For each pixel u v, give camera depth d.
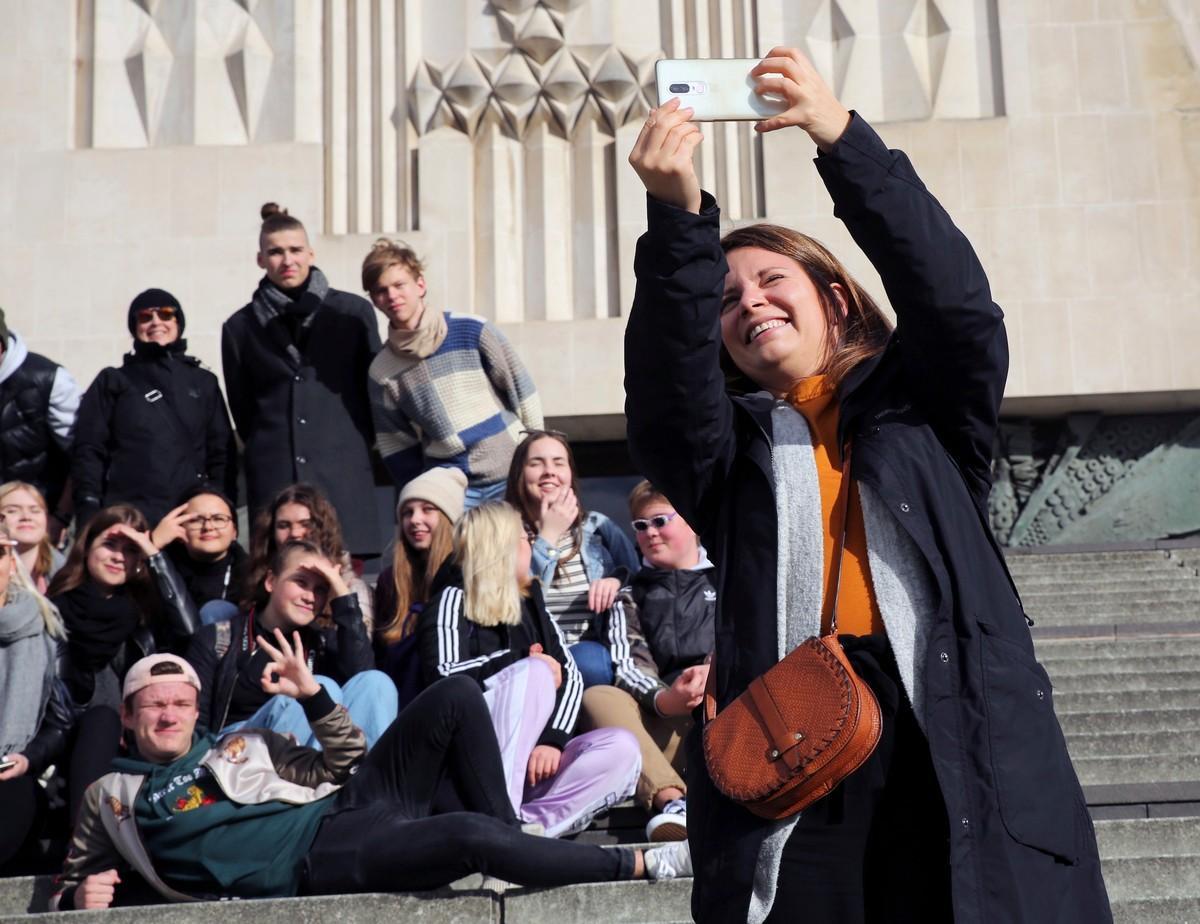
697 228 2.31
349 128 11.55
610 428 11.41
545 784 5.23
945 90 11.44
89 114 11.59
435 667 5.50
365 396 7.70
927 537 2.26
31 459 7.82
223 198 11.33
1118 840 4.61
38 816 5.22
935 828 2.17
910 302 2.29
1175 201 11.12
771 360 2.49
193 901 4.50
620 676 5.66
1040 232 11.14
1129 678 6.38
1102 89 11.28
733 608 2.37
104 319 11.23
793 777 2.15
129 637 6.01
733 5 11.52
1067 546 9.80
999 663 2.19
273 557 6.04
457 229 11.29
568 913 4.37
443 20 11.62
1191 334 10.97
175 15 11.74
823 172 2.29
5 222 11.36
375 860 4.45
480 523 5.69
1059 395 10.95
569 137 11.49
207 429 7.65
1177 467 11.23
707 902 2.22
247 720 5.41
